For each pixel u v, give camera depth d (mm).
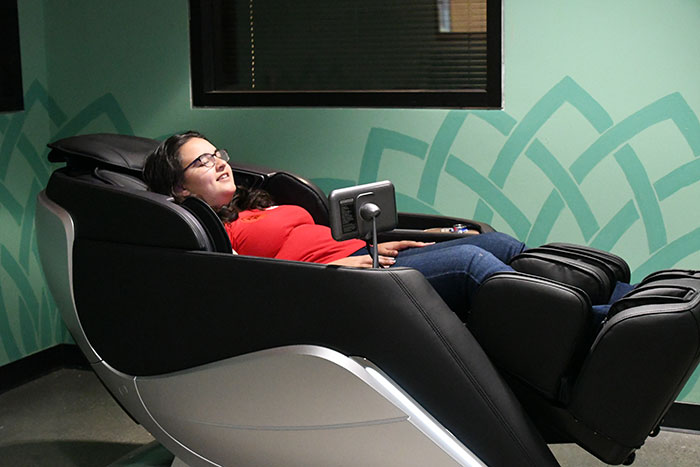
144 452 2424
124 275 2055
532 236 2805
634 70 2627
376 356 1820
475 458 1828
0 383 3061
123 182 2295
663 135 2627
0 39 2977
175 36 3090
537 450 1816
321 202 2602
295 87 3078
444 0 2879
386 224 1896
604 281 1967
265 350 1904
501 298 1845
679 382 1711
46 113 3252
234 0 3104
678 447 2613
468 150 2830
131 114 3176
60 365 3352
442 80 2914
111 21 3145
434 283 2035
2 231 3043
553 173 2750
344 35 3006
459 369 1809
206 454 2117
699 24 2549
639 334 1686
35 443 2635
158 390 2076
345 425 1874
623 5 2607
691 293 1718
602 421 1755
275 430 1958
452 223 2570
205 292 1951
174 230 1991
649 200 2668
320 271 1849
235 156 3092
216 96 3090
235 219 2383
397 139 2900
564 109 2711
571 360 1797
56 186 2264
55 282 2223
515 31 2727
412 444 1831
